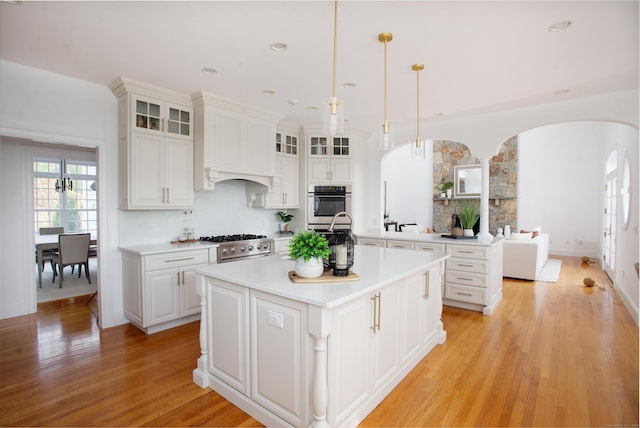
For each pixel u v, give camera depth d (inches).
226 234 183.3
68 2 78.6
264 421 79.7
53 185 314.0
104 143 135.4
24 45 101.0
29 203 159.0
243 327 84.2
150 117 137.2
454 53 104.7
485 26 88.7
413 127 196.5
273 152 177.3
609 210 244.7
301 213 206.4
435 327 123.5
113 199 139.0
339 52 104.4
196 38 96.2
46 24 88.7
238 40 97.2
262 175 171.8
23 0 77.5
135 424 79.1
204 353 95.7
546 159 348.5
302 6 80.0
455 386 95.7
